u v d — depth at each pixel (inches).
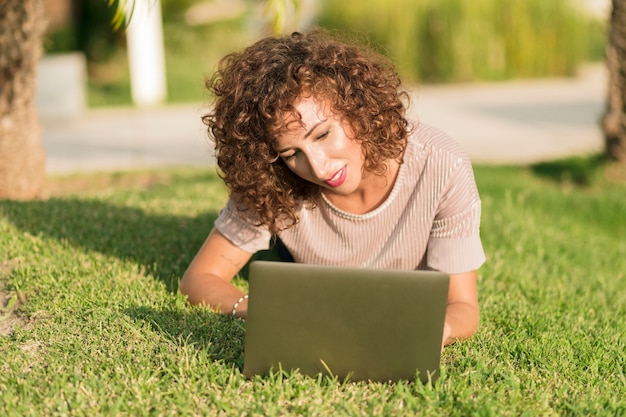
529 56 610.9
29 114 205.0
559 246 193.9
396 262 115.6
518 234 195.5
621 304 147.3
